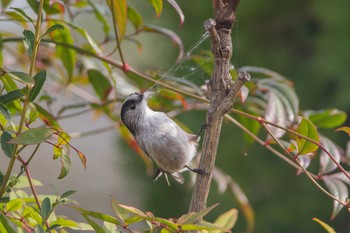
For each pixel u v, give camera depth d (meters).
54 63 7.98
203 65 6.71
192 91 7.49
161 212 13.22
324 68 11.97
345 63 11.79
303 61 12.53
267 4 12.28
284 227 12.48
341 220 12.20
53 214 4.64
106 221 4.16
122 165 13.49
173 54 12.17
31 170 21.94
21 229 4.66
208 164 4.57
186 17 12.21
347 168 10.81
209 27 4.35
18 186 4.85
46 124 5.95
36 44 4.39
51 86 8.11
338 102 11.84
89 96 8.24
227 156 12.40
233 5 4.46
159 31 6.83
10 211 4.59
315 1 11.95
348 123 11.89
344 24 11.69
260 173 12.34
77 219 19.45
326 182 5.27
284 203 12.33
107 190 21.88
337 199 4.83
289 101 6.23
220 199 12.08
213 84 4.59
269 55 12.59
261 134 12.09
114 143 13.68
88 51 6.28
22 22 6.64
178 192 13.12
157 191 13.22
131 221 4.11
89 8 6.96
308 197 12.22
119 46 6.12
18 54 7.70
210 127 4.58
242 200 7.52
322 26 12.28
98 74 6.95
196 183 4.58
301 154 5.03
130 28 12.03
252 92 6.89
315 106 12.24
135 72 6.27
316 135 4.96
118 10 5.95
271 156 12.30
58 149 4.44
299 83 12.36
